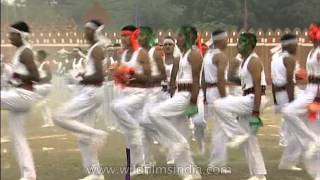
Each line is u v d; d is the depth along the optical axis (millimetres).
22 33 8656
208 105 11180
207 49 11320
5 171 9867
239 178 10648
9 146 10273
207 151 12797
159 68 11078
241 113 9906
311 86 10109
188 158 10281
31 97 9016
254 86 9734
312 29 10055
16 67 8930
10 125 9188
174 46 12266
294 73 10891
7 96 8812
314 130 10164
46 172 10680
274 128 16609
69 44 9156
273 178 10648
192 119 12312
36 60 9055
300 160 11875
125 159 11773
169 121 10086
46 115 12469
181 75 10133
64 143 13305
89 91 9547
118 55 10711
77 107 9523
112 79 11016
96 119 10844
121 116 10141
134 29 10000
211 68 10945
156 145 13539
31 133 12633
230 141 10305
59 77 9500
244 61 9945
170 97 11078
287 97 10875
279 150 13367
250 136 10062
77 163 11445
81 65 9516
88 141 9766
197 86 10016
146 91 10266
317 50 10023
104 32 9594
